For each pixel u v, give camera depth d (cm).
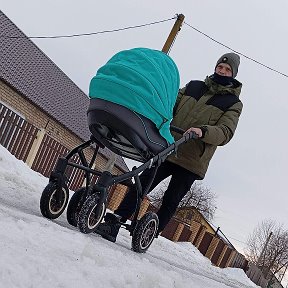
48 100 2083
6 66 1883
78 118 2320
